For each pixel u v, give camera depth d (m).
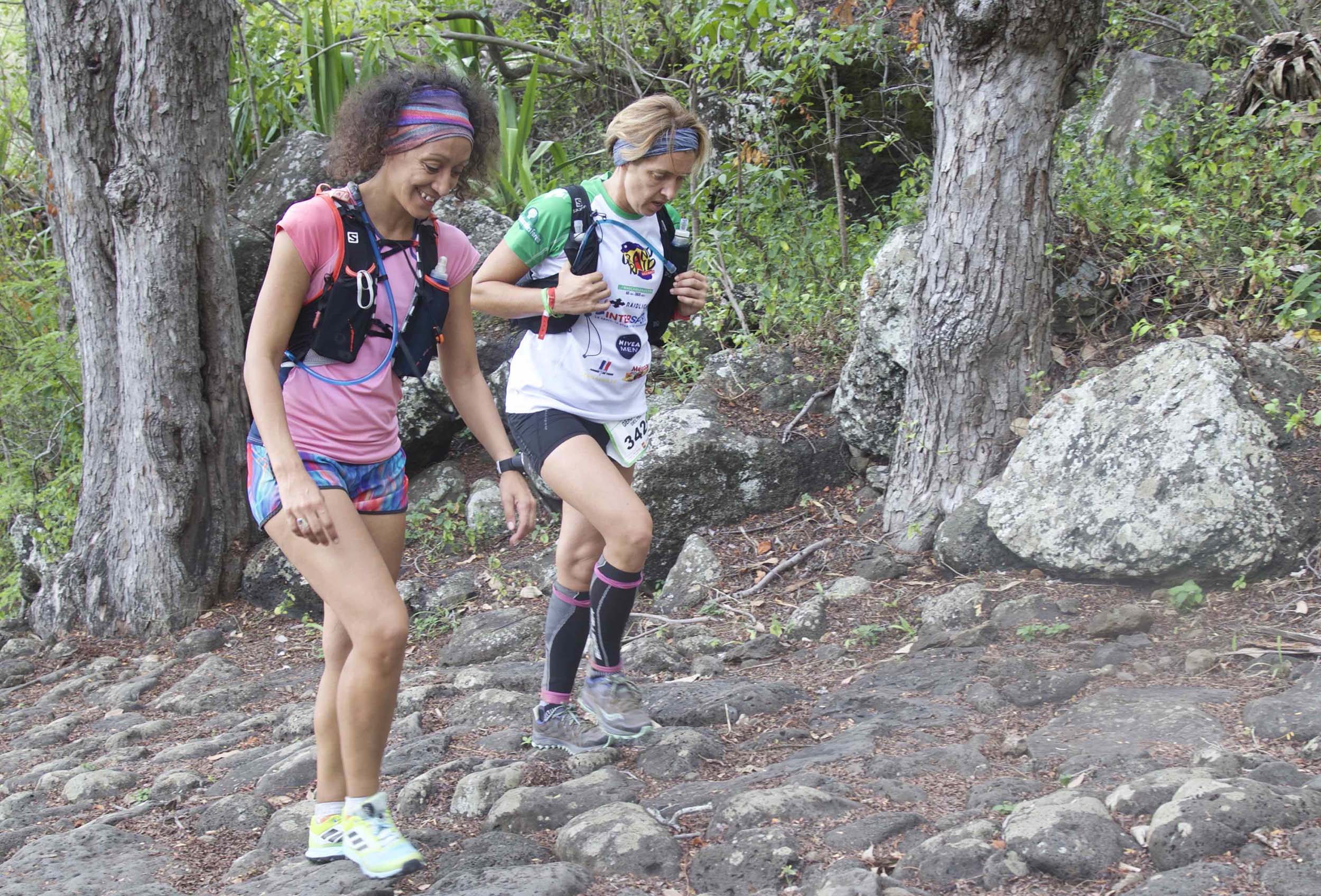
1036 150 4.78
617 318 3.26
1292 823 2.34
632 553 3.17
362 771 2.73
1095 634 3.82
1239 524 3.91
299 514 2.53
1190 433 4.14
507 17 11.08
